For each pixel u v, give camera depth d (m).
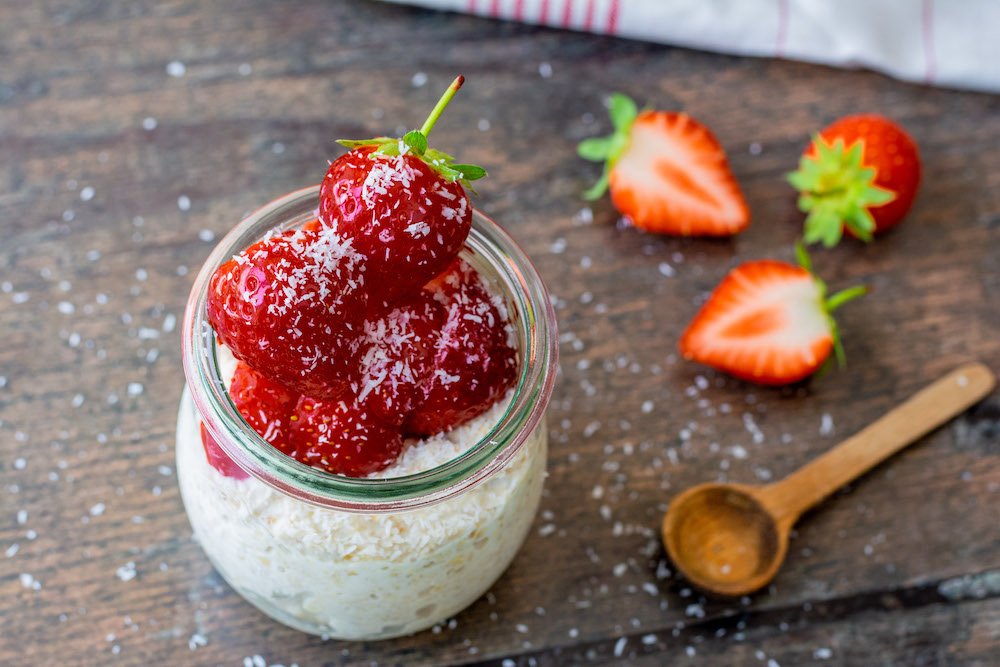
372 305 0.34
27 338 0.42
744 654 0.41
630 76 0.47
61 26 0.46
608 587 0.41
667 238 0.45
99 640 0.40
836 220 0.44
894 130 0.45
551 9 0.47
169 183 0.44
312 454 0.34
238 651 0.40
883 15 0.47
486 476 0.34
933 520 0.42
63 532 0.41
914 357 0.44
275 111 0.45
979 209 0.46
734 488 0.42
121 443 0.42
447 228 0.33
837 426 0.43
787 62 0.48
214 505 0.36
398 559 0.35
